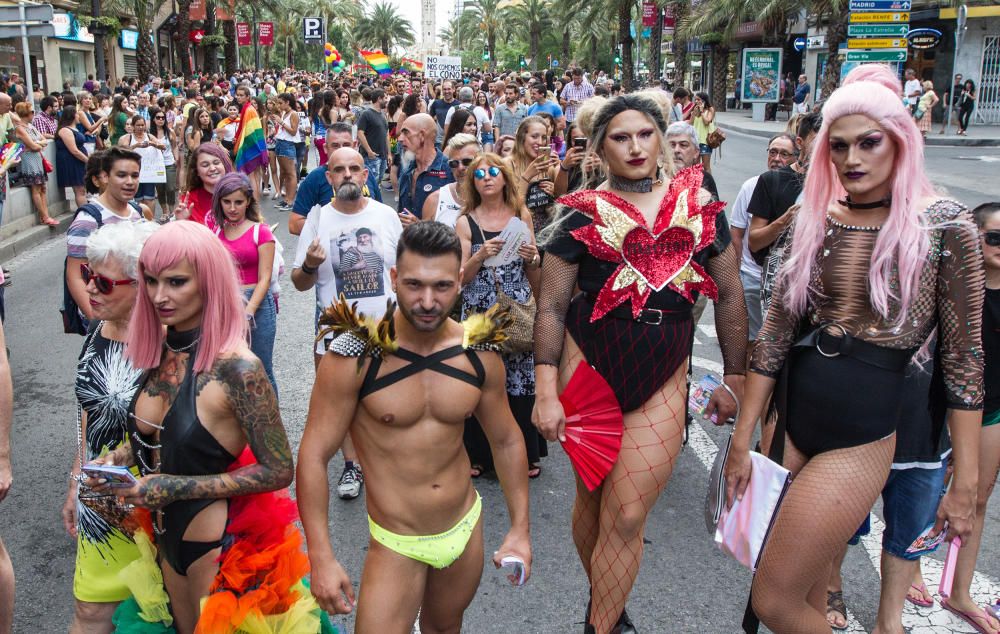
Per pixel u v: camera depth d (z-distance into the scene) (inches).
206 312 99.0
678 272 120.5
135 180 195.9
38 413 241.3
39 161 493.4
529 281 197.5
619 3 1485.0
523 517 113.2
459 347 104.9
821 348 110.0
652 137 122.0
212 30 1800.0
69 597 153.4
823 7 1002.1
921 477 125.5
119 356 112.7
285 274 403.9
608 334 121.9
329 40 3693.4
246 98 590.6
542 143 231.3
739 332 127.6
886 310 105.0
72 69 1409.9
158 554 105.8
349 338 101.0
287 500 109.6
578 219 123.3
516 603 150.7
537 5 2534.5
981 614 141.8
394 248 193.0
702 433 223.8
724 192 615.2
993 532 173.5
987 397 131.6
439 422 103.9
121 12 1407.5
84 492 106.3
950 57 1213.7
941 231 103.5
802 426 112.0
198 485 98.7
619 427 122.3
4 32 581.0
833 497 108.0
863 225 107.0
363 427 105.0
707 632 141.6
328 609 102.3
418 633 137.3
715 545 169.6
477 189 194.2
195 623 106.4
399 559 105.6
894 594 131.6
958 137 991.6
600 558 125.7
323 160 576.4
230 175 190.9
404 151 309.4
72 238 187.6
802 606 112.7
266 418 99.4
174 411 99.2
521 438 112.7
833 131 104.7
